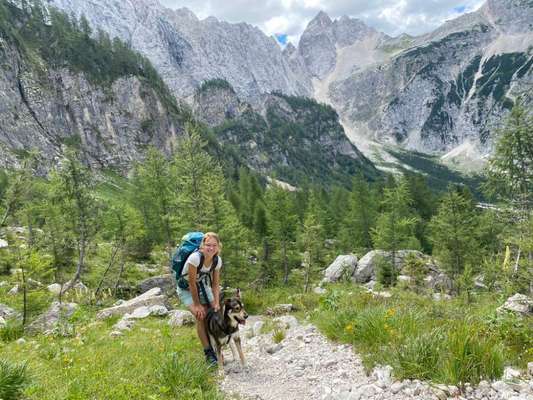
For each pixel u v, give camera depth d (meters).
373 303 11.96
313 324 10.32
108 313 17.34
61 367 7.54
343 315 8.93
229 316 7.32
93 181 38.78
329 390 6.11
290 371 7.08
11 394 5.62
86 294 28.28
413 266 33.69
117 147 146.75
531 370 5.91
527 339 7.09
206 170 37.59
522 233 25.95
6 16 147.00
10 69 129.25
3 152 107.94
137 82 166.12
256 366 7.52
